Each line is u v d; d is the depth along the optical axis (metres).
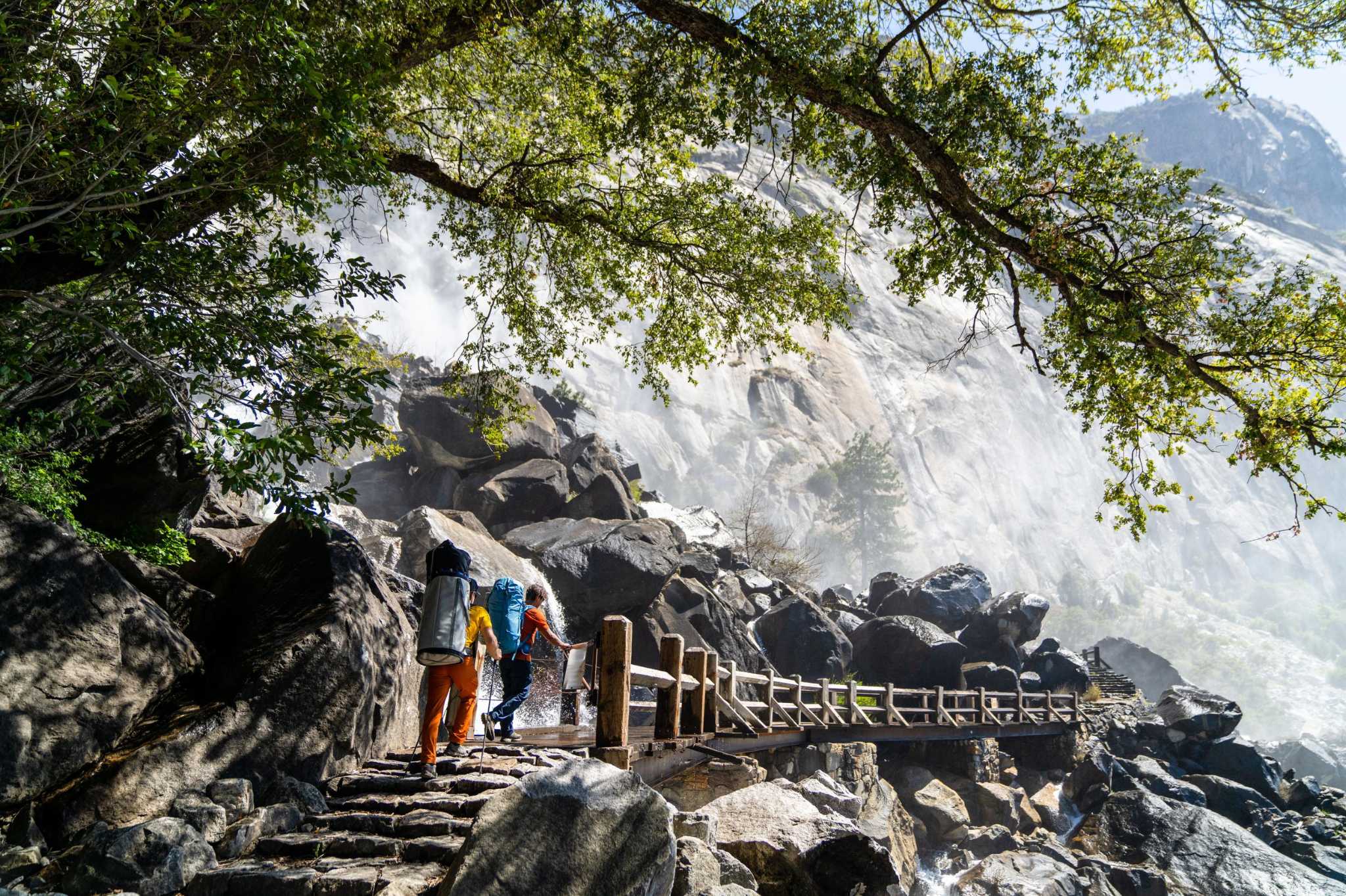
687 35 8.96
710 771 10.95
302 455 5.13
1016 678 29.27
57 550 5.95
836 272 11.57
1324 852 23.06
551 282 13.09
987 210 8.73
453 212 12.70
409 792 6.42
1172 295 8.64
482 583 20.19
